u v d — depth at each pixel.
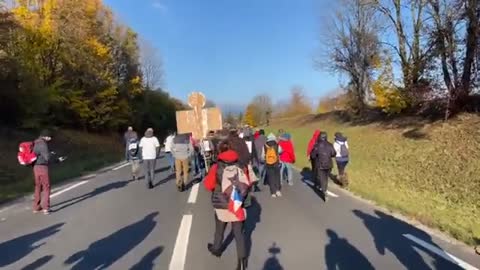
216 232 7.07
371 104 45.50
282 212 10.68
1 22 27.27
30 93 29.83
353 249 7.38
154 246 7.69
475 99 25.81
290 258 6.93
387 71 30.30
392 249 7.36
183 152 14.54
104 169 23.44
